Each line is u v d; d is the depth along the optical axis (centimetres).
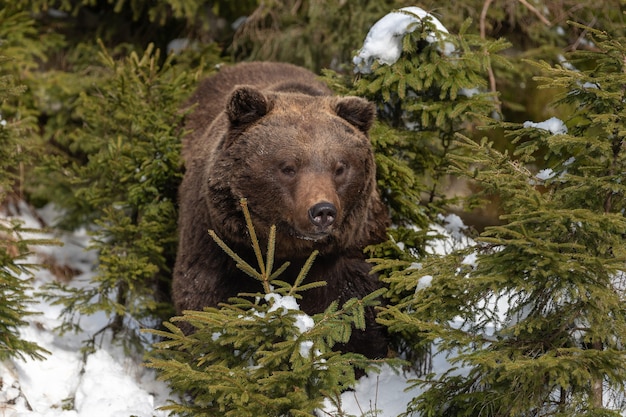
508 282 804
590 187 806
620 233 823
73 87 1616
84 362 1137
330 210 904
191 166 1134
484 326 891
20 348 1038
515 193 825
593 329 787
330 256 1015
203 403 870
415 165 1261
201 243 1041
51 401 1067
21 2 1669
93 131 1394
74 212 1556
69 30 1803
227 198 986
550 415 824
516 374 804
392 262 904
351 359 845
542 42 1681
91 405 1033
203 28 1755
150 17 1697
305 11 1733
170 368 814
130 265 1202
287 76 1343
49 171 1358
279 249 994
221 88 1358
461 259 870
